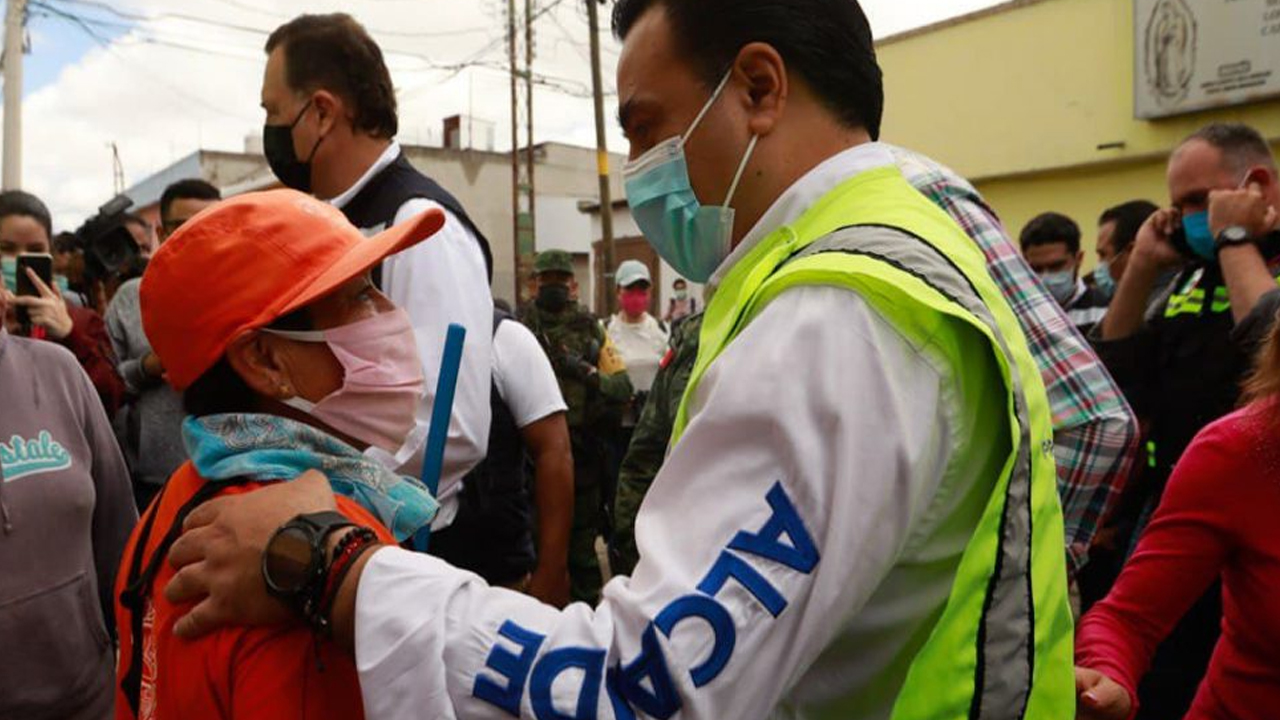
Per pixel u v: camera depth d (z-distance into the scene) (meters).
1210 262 2.39
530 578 2.78
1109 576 2.68
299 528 0.93
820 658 0.95
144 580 1.08
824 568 0.81
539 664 0.83
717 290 1.09
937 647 0.89
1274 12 9.50
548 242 28.94
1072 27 11.21
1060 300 4.66
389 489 1.16
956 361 0.89
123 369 3.21
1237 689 1.55
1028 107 11.67
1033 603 0.93
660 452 3.23
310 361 1.14
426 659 0.85
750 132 1.06
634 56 1.11
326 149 1.97
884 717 0.95
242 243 1.09
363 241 1.15
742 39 1.05
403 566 0.90
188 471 1.19
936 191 1.80
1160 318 2.47
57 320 2.98
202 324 1.08
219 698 0.96
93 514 2.06
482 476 2.44
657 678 0.79
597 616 0.85
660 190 1.12
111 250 4.02
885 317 0.86
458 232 1.92
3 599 1.76
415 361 1.20
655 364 6.73
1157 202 10.81
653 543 0.85
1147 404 2.47
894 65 12.91
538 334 4.36
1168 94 10.30
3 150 13.96
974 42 12.09
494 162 29.64
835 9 1.07
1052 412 1.70
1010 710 0.91
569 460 2.81
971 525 0.92
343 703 0.97
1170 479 1.63
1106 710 1.44
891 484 0.83
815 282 0.88
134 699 1.12
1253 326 2.06
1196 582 1.57
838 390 0.83
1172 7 10.19
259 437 1.10
